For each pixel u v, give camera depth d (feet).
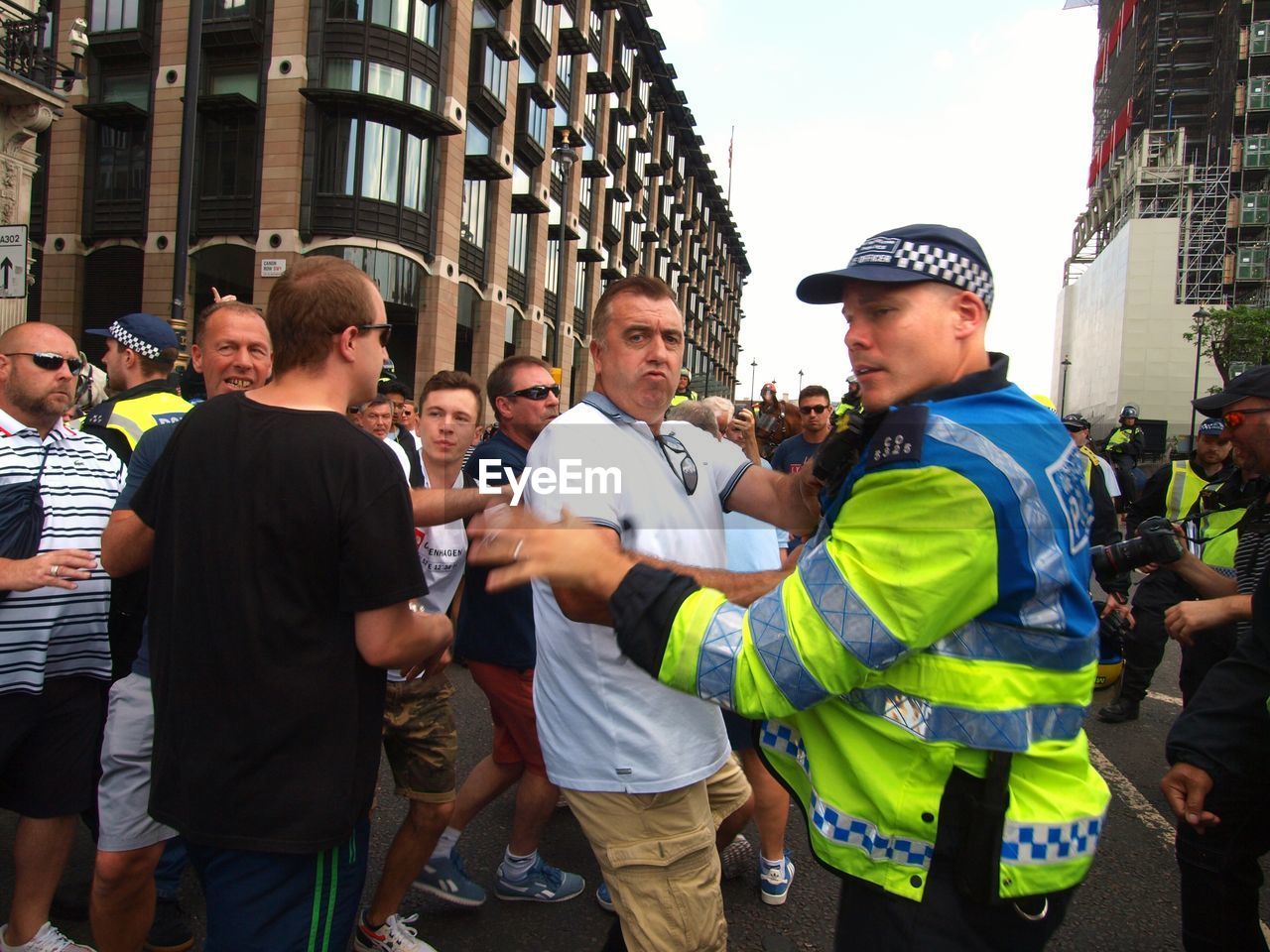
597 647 5.96
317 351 5.73
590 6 109.91
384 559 5.32
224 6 70.13
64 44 74.02
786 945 8.86
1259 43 200.64
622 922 6.13
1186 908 7.22
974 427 3.85
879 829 4.09
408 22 71.20
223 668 5.26
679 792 6.09
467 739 14.55
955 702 3.92
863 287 4.20
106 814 7.15
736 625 3.87
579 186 111.04
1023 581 3.80
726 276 238.89
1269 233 205.16
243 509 5.29
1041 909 3.99
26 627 7.86
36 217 76.07
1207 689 7.14
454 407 8.76
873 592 3.69
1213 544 13.11
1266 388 8.95
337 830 5.34
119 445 9.92
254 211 70.49
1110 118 251.19
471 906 9.39
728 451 6.99
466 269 81.87
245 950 5.24
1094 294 245.04
